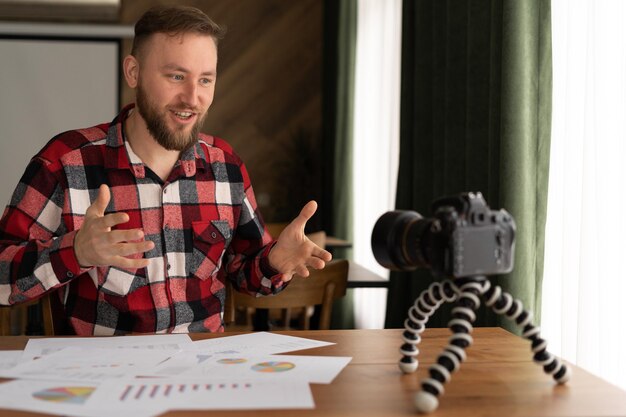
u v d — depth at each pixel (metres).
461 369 1.12
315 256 1.46
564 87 2.35
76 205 1.60
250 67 6.74
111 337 1.31
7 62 6.60
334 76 5.79
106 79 6.68
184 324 1.64
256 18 6.73
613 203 2.08
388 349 1.25
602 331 2.08
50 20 6.61
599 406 0.95
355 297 5.29
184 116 1.54
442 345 1.28
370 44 5.02
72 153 1.62
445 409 0.93
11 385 0.99
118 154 1.64
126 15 6.66
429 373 0.97
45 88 6.64
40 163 1.59
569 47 2.28
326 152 6.16
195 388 0.99
